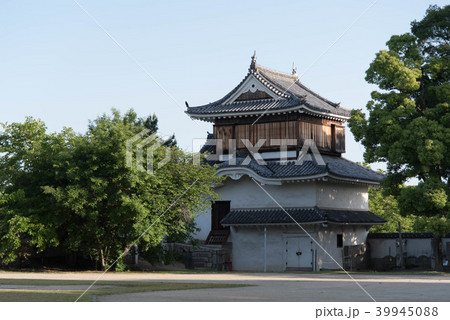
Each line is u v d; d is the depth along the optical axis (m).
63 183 31.31
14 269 31.70
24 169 32.62
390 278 25.45
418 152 30.58
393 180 33.91
